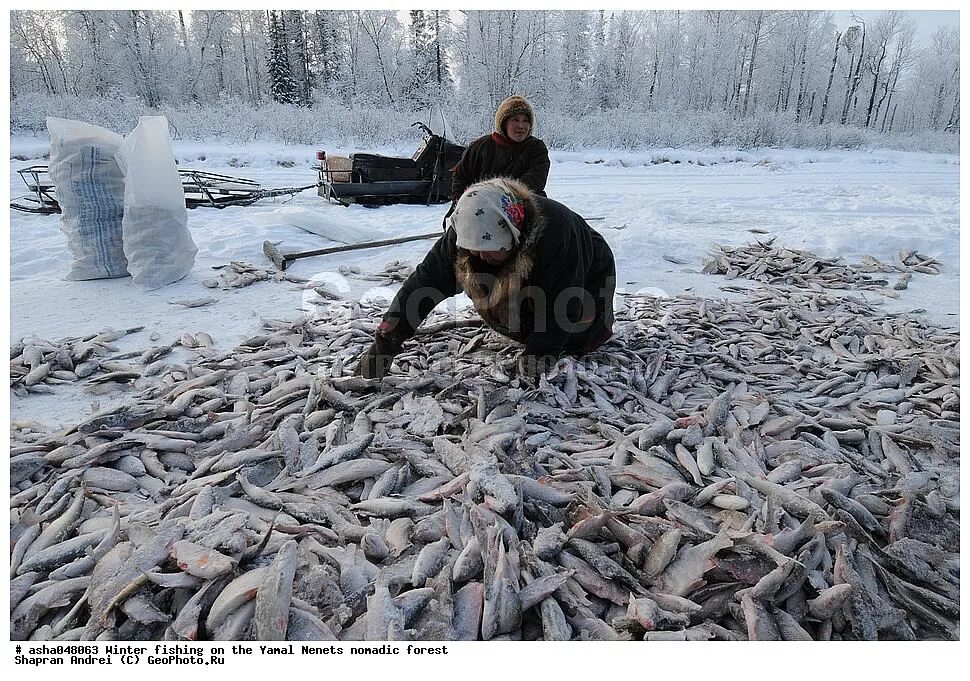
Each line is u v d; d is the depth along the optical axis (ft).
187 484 6.32
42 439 7.35
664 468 6.72
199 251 19.36
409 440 7.26
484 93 90.38
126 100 70.08
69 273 15.67
